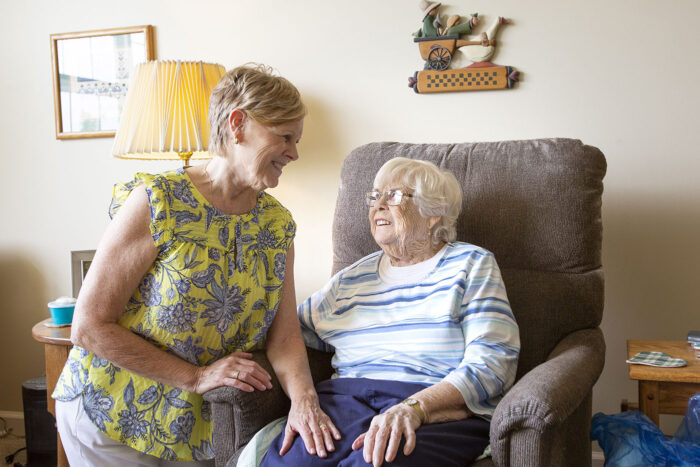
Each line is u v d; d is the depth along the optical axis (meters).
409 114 2.31
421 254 1.70
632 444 1.54
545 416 1.21
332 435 1.38
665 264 2.15
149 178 1.38
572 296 1.75
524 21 2.18
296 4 2.39
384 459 1.27
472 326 1.56
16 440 2.69
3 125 2.70
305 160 2.42
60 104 2.62
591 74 2.15
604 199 2.18
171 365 1.42
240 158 1.42
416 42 2.27
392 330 1.63
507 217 1.80
